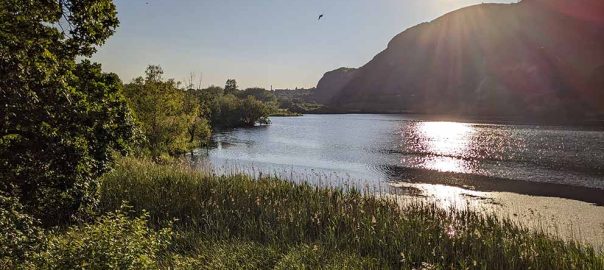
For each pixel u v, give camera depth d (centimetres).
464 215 1380
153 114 3269
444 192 2300
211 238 1062
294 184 1641
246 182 1581
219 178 1642
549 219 1659
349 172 3084
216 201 1311
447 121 10206
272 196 1404
